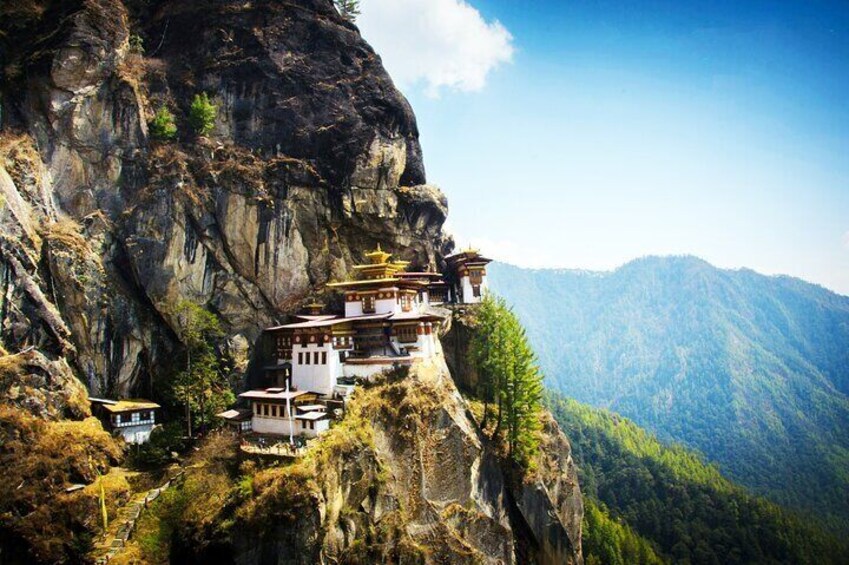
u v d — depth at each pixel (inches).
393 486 2180.1
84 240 2524.6
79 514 1831.9
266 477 1881.2
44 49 2618.1
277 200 2903.5
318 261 3019.2
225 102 3120.1
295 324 2635.3
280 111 3137.3
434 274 3294.8
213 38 3218.5
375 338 2623.0
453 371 3107.8
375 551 2006.6
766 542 4771.2
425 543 2180.1
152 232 2635.3
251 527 1795.0
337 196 3093.0
